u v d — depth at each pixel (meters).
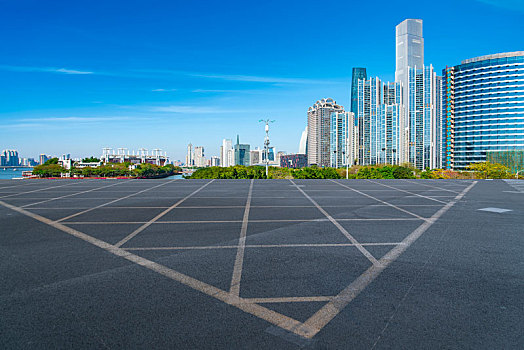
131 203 12.69
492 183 21.98
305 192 16.38
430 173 55.72
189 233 7.90
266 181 23.34
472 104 140.50
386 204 12.45
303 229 8.33
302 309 4.00
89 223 9.02
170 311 3.94
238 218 9.77
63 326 3.58
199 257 6.03
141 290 4.54
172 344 3.26
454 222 9.14
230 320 3.74
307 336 3.42
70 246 6.73
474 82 139.50
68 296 4.33
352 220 9.46
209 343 3.28
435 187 19.03
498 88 134.62
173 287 4.64
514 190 17.38
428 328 3.56
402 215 10.23
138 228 8.42
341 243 6.98
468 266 5.51
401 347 3.22
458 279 4.94
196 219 9.62
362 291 4.52
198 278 4.99
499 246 6.72
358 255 6.14
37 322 3.66
